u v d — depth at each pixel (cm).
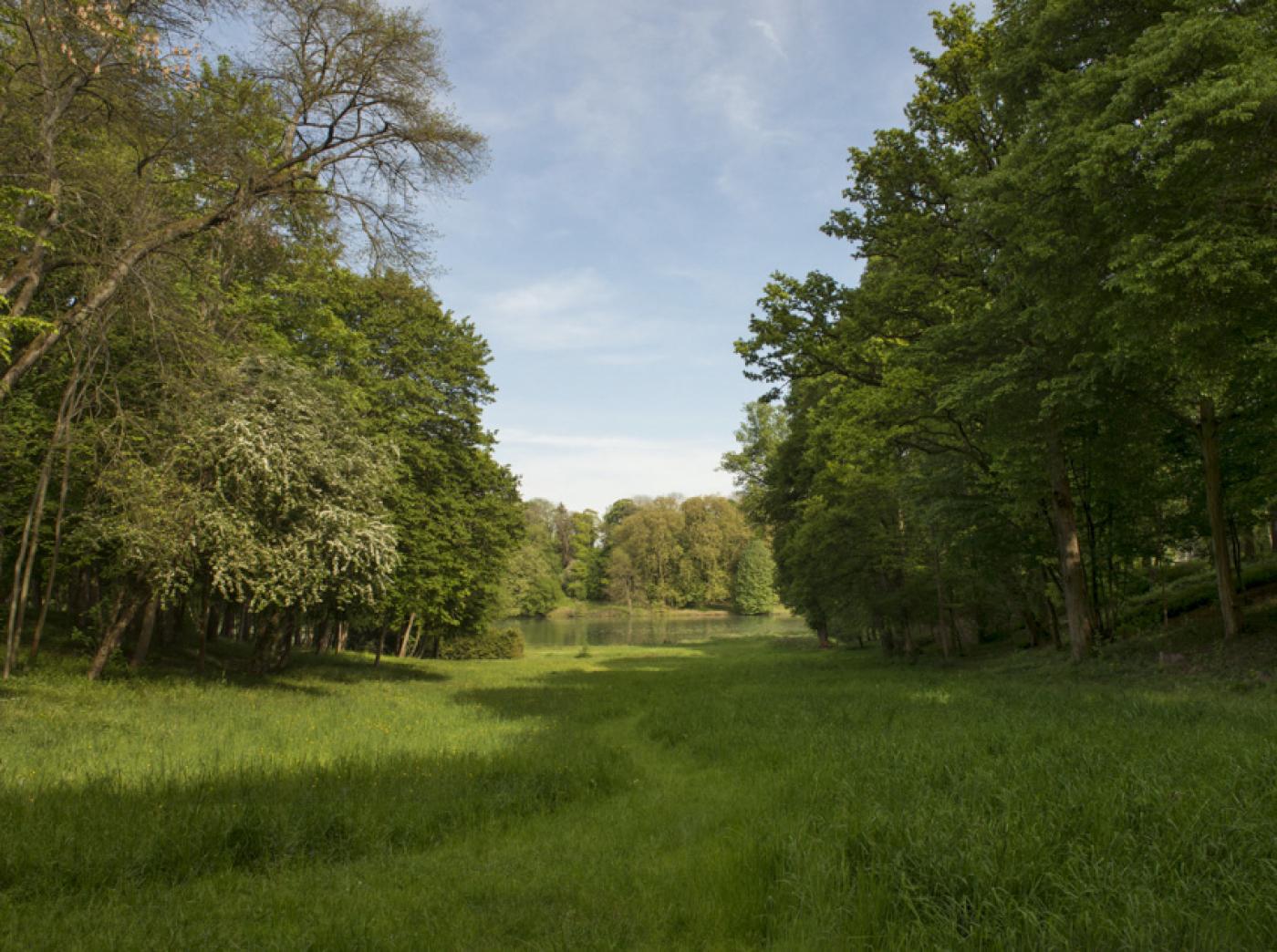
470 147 1577
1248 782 520
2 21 1135
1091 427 1697
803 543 2991
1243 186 934
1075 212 1103
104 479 1418
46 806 591
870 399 1791
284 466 1658
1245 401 1572
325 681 2200
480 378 3097
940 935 333
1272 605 1753
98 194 1214
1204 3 934
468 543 2869
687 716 1273
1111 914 333
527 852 546
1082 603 1744
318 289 2058
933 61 1842
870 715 1120
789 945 347
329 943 360
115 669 1734
